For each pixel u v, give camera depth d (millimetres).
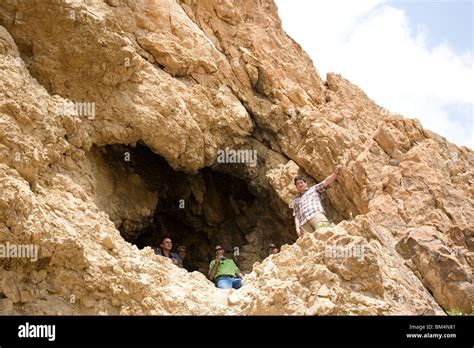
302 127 15180
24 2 11344
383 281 10086
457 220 13062
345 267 9820
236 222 15859
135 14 13539
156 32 13750
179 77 14008
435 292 11141
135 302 9445
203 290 10469
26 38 11539
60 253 9141
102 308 9281
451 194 13406
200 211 15352
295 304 9477
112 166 13133
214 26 15203
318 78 16406
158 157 14484
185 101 13727
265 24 15867
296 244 10414
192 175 15141
